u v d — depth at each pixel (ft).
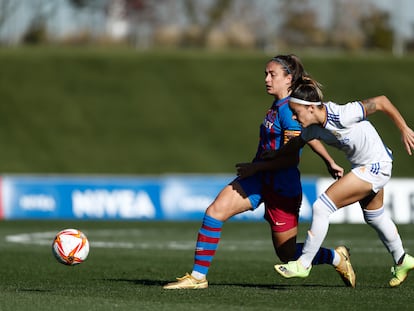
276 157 100.53
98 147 443.73
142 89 486.79
